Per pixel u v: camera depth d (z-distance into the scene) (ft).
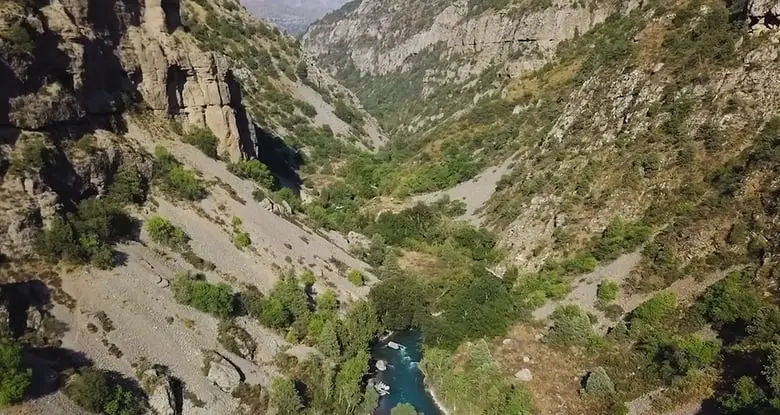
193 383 195.00
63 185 219.00
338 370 230.68
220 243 261.03
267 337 232.32
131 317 200.34
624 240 282.97
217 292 224.53
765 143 263.49
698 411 194.39
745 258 237.66
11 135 206.90
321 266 296.71
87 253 207.21
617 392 216.33
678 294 245.04
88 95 250.98
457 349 260.62
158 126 290.97
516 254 335.47
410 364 265.13
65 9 245.86
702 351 208.64
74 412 162.50
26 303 180.14
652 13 480.64
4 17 209.87
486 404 220.02
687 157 290.56
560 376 234.17
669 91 334.03
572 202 327.88
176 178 268.41
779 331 202.08
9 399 153.07
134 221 238.07
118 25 278.46
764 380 185.16
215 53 334.24
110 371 180.55
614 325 251.80
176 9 323.78
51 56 230.48
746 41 314.96
